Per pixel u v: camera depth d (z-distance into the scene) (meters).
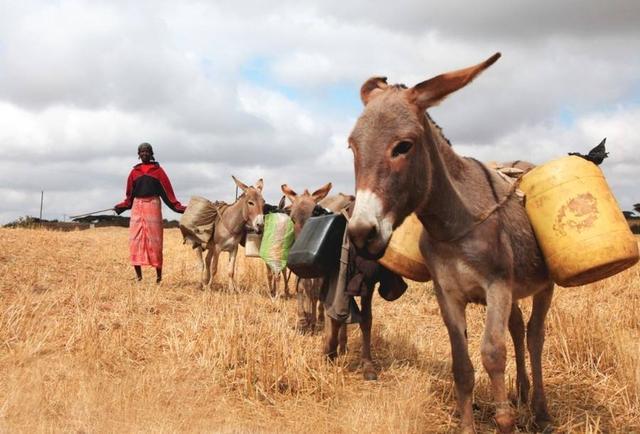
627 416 5.74
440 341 8.23
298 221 9.55
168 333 7.75
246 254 12.55
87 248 18.25
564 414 5.78
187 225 12.29
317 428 5.27
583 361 6.92
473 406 5.96
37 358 6.45
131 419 5.06
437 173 4.38
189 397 5.73
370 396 6.12
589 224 4.75
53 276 11.87
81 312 8.27
